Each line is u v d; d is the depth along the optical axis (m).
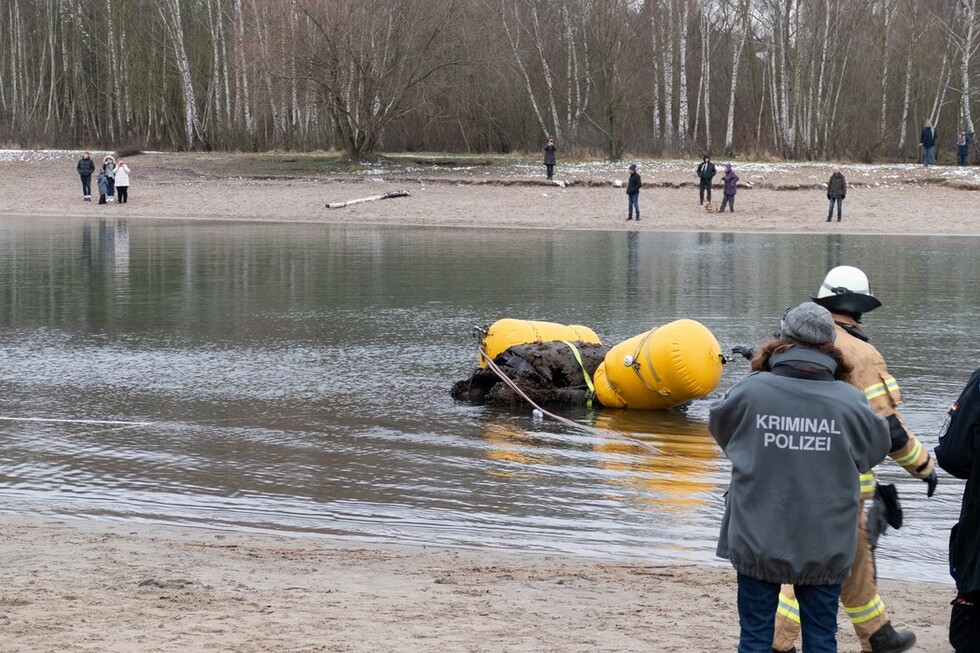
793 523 4.25
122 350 15.25
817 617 4.36
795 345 4.42
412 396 12.65
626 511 8.45
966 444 4.56
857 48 59.84
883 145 56.84
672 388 11.83
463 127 63.41
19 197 46.59
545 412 11.92
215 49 65.00
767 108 67.12
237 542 7.50
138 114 70.56
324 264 25.75
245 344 15.70
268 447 10.36
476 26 56.78
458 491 8.98
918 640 5.48
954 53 58.41
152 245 30.31
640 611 5.83
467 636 5.24
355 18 52.28
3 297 20.36
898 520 4.95
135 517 8.20
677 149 56.91
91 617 5.43
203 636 5.13
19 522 7.95
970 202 40.56
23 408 11.90
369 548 7.39
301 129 63.19
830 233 34.53
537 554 7.32
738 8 62.19
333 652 4.91
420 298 20.11
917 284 21.98
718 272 24.02
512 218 39.50
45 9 77.25
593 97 63.72
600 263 25.92
